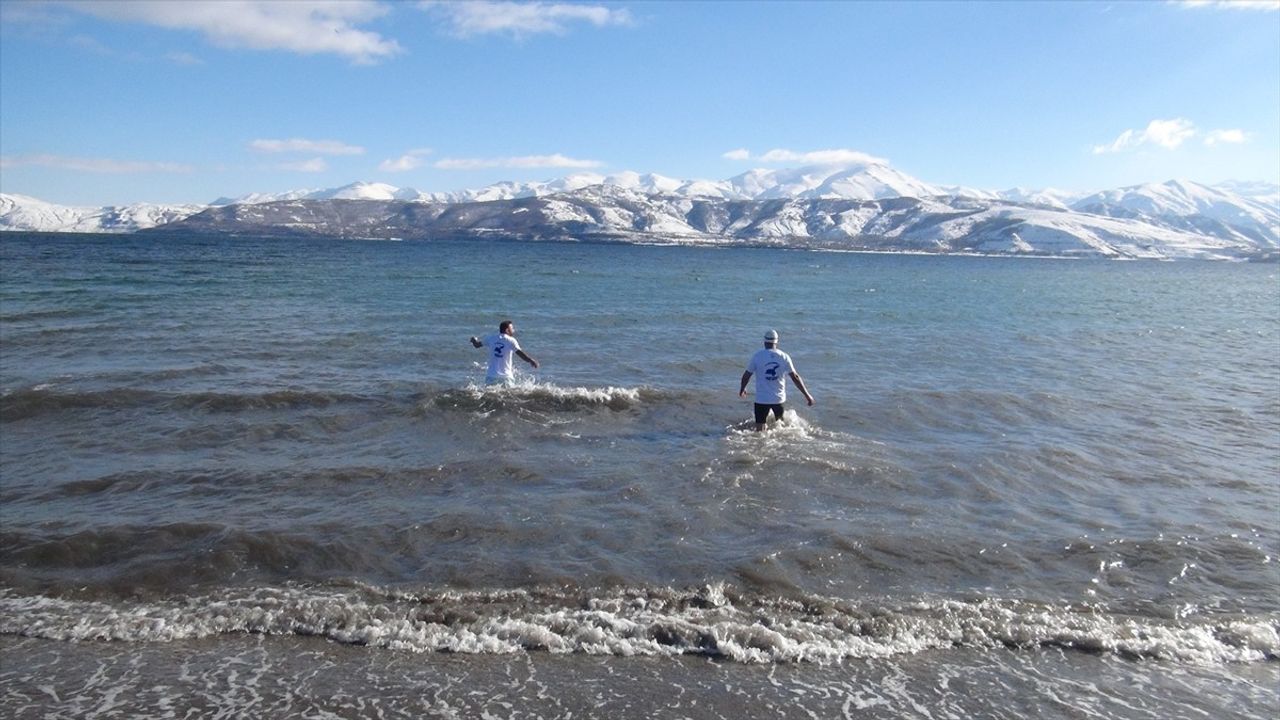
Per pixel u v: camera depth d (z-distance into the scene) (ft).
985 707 18.56
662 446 38.93
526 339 76.07
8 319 78.54
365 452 37.29
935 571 25.32
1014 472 35.81
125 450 36.86
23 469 33.81
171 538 26.63
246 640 20.95
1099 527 29.22
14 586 23.41
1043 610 23.02
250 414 43.55
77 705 17.87
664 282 179.83
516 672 19.66
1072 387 57.82
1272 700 19.12
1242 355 79.25
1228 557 26.73
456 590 23.41
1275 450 41.04
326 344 68.64
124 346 64.49
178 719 17.46
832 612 22.59
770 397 42.01
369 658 20.21
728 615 22.29
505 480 33.30
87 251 259.60
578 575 24.36
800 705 18.49
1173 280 296.10
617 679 19.42
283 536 26.61
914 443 40.52
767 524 28.66
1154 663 20.71
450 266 231.50
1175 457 39.17
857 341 81.82
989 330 96.99
